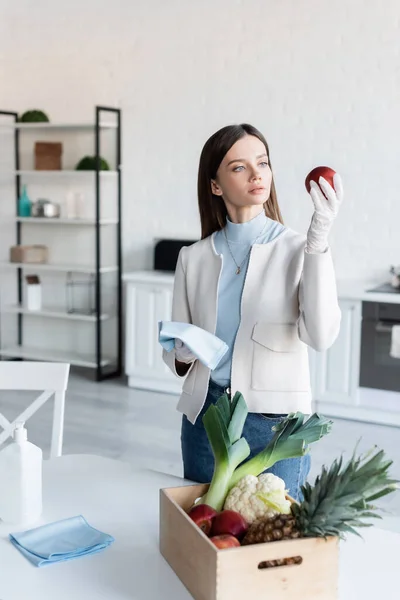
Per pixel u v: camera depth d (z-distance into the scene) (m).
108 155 5.60
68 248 5.85
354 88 4.71
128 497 1.53
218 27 5.09
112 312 5.71
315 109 4.84
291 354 1.66
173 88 5.30
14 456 1.39
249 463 1.28
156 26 5.31
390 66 4.61
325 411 4.60
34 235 5.98
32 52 5.80
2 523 1.40
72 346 5.96
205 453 1.69
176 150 5.35
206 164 1.71
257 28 4.96
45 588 1.16
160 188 5.44
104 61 5.54
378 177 4.72
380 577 1.22
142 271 5.49
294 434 1.28
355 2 4.64
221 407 1.31
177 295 1.81
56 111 5.77
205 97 5.20
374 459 1.07
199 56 5.18
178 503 1.28
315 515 1.07
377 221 4.76
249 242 1.72
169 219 5.45
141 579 1.19
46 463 1.72
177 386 5.11
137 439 4.16
